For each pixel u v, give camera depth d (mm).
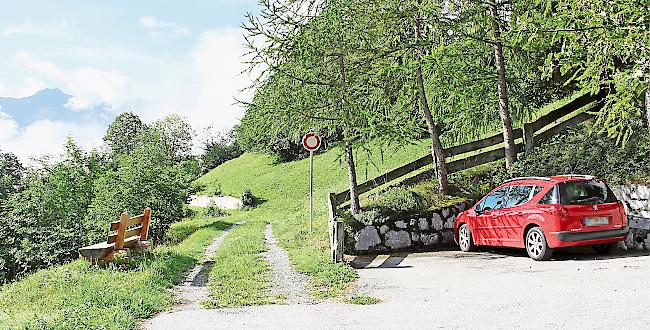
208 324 7047
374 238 14539
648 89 10008
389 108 15539
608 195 11719
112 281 9797
